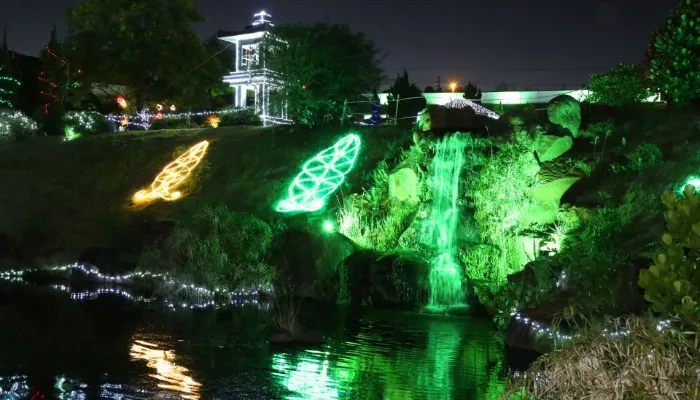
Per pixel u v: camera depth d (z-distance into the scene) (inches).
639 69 980.6
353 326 545.0
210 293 673.6
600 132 799.7
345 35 1334.9
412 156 796.6
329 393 346.9
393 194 791.1
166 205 1053.2
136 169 1214.3
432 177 759.7
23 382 354.0
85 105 1975.9
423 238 725.3
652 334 215.6
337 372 391.5
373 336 503.5
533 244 644.1
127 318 552.7
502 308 551.8
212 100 2087.8
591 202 665.0
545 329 444.1
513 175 682.8
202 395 338.3
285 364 407.8
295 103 1235.2
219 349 445.4
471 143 747.4
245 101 1692.9
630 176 711.1
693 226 232.5
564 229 636.1
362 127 1131.3
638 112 895.1
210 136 1273.4
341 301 681.6
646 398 201.9
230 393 342.3
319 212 884.6
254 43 1678.2
